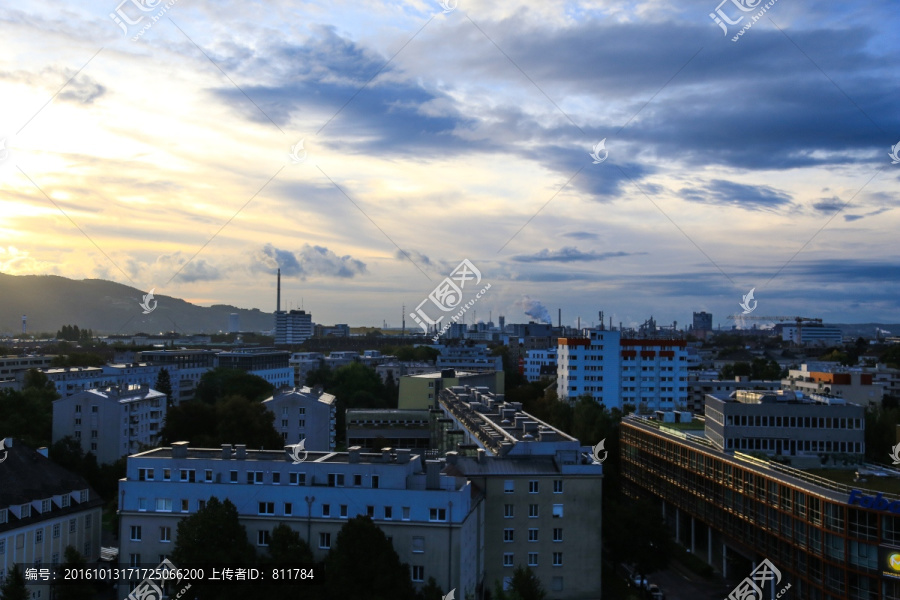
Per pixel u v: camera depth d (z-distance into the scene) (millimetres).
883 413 170750
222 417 169375
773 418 120875
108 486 146375
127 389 192875
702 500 129000
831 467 111062
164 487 91375
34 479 101875
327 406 194875
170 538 90875
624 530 110500
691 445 133625
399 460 90938
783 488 101188
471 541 92125
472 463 102875
